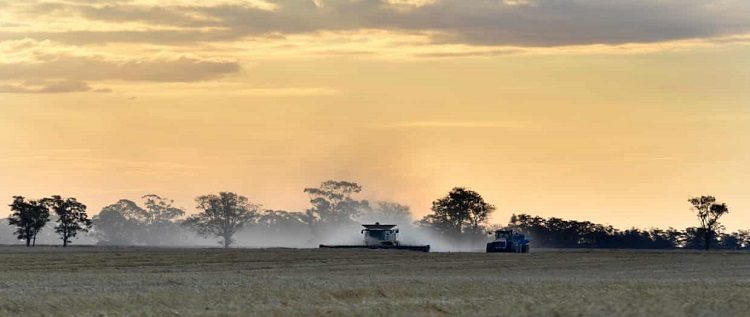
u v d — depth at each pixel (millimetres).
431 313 45500
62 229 197500
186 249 154500
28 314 46312
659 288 60375
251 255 121562
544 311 45312
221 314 45594
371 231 156250
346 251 138125
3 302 49906
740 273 90250
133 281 68938
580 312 44625
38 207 193125
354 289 58469
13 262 99688
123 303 50125
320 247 158000
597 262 116062
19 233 192625
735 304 48469
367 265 103125
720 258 130750
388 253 132000
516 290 59000
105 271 87438
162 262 103812
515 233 154000
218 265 99938
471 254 136750
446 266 102500
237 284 64312
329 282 66812
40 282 67812
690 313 44688
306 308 47844
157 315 45500
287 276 78688
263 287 60656
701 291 57219
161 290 58125
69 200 198625
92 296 53000
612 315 43562
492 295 55375
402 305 49281
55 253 125188
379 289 58906
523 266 104250
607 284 65188
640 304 48281
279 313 45875
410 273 87438
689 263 115250
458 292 57688
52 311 47406
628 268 101250
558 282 68438
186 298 52531
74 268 91812
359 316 44625
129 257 112750
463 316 44094
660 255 142750
